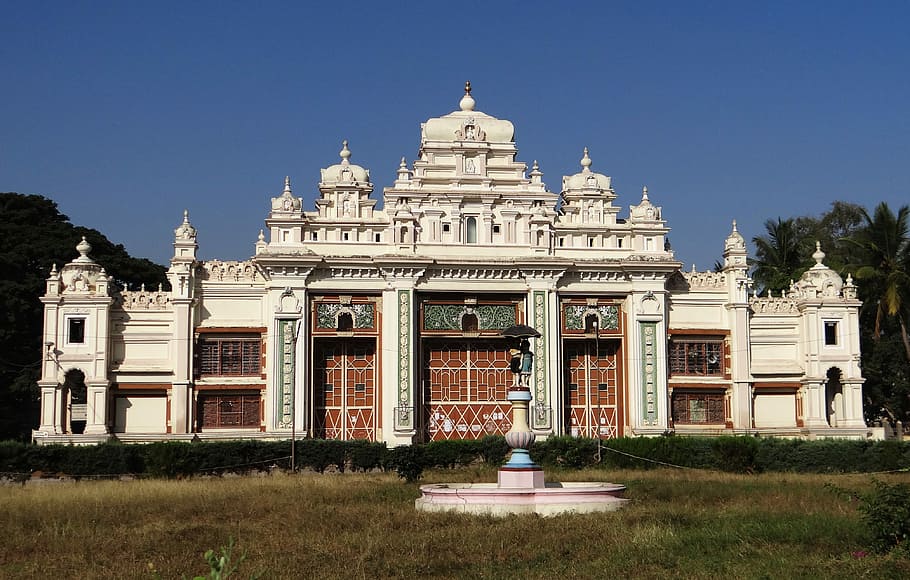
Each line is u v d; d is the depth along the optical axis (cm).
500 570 2247
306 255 5959
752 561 2261
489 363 6231
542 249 6216
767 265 8412
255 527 2898
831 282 6425
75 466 5197
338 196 6231
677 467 5356
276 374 5909
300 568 2266
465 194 6241
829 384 6506
